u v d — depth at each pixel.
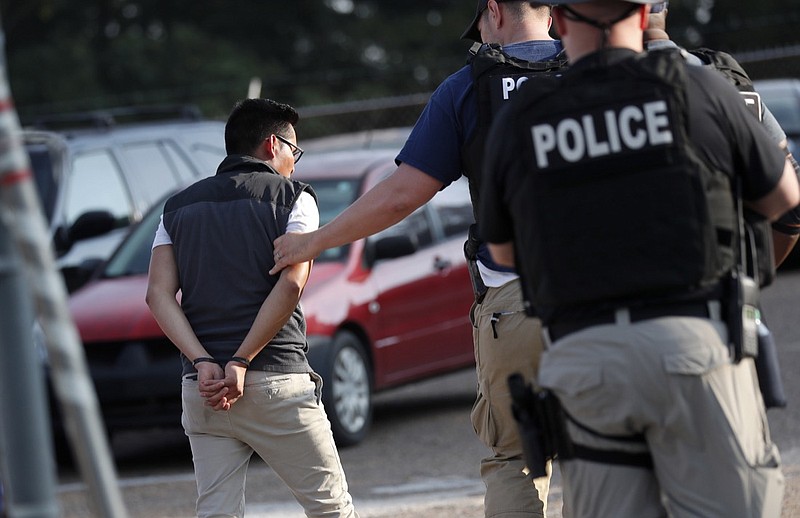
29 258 7.67
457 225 28.00
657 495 9.54
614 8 9.41
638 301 9.18
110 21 83.81
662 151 9.14
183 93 66.81
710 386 9.14
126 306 23.70
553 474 21.00
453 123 12.86
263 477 22.53
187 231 13.28
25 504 8.05
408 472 22.14
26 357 8.07
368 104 52.69
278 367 13.16
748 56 52.47
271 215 13.23
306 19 87.06
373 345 24.92
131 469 24.16
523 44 13.09
